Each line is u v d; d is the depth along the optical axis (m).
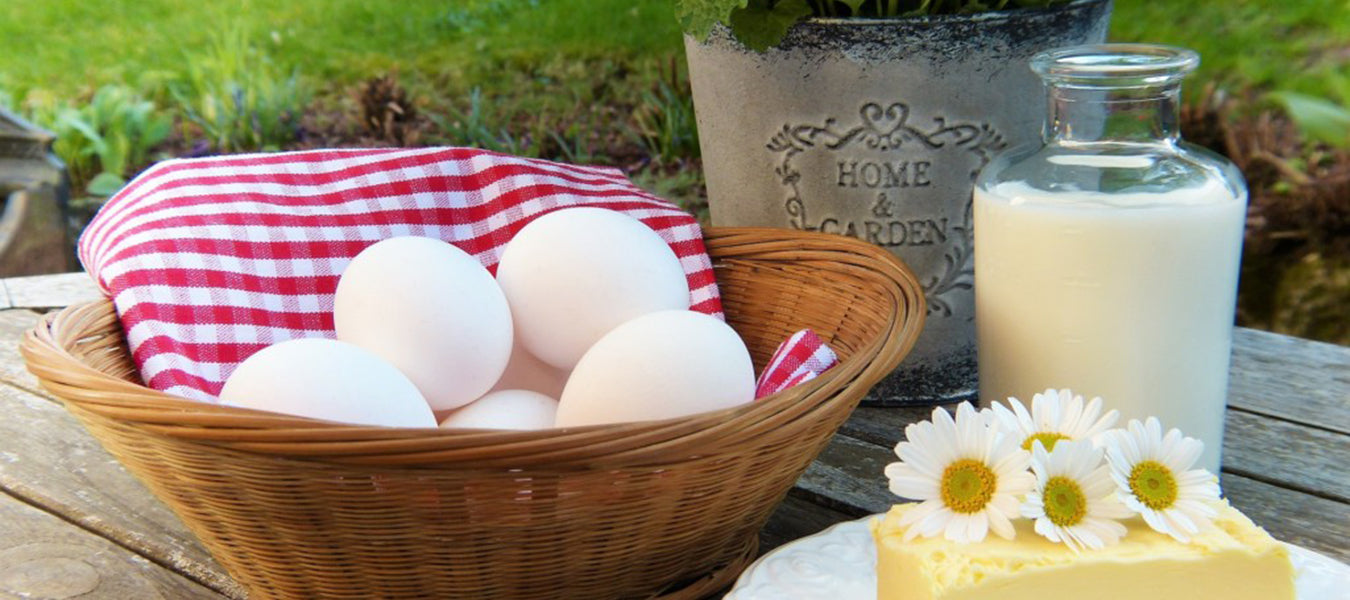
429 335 0.67
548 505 0.59
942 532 0.60
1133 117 0.66
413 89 2.12
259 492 0.58
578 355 0.70
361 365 0.63
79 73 2.20
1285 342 0.82
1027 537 0.60
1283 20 1.86
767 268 0.75
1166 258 0.65
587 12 2.21
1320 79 1.79
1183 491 0.61
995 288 0.68
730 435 0.58
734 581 0.65
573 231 0.71
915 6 0.75
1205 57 1.86
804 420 0.60
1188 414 0.67
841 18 0.72
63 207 1.80
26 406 0.78
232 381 0.63
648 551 0.62
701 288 0.75
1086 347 0.66
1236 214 0.66
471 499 0.58
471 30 2.23
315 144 2.03
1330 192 1.63
